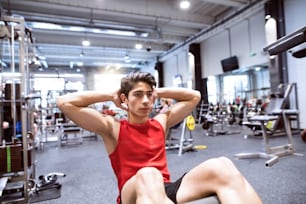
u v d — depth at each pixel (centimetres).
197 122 1009
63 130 605
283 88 620
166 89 129
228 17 783
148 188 86
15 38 252
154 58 1377
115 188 257
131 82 111
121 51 1188
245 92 961
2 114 254
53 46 1010
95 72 1547
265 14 691
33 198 235
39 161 414
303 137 137
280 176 262
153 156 111
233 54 877
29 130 271
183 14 812
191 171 96
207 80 1049
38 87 671
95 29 779
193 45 1041
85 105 112
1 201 225
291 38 154
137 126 113
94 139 698
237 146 468
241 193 79
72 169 348
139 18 795
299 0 625
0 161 220
